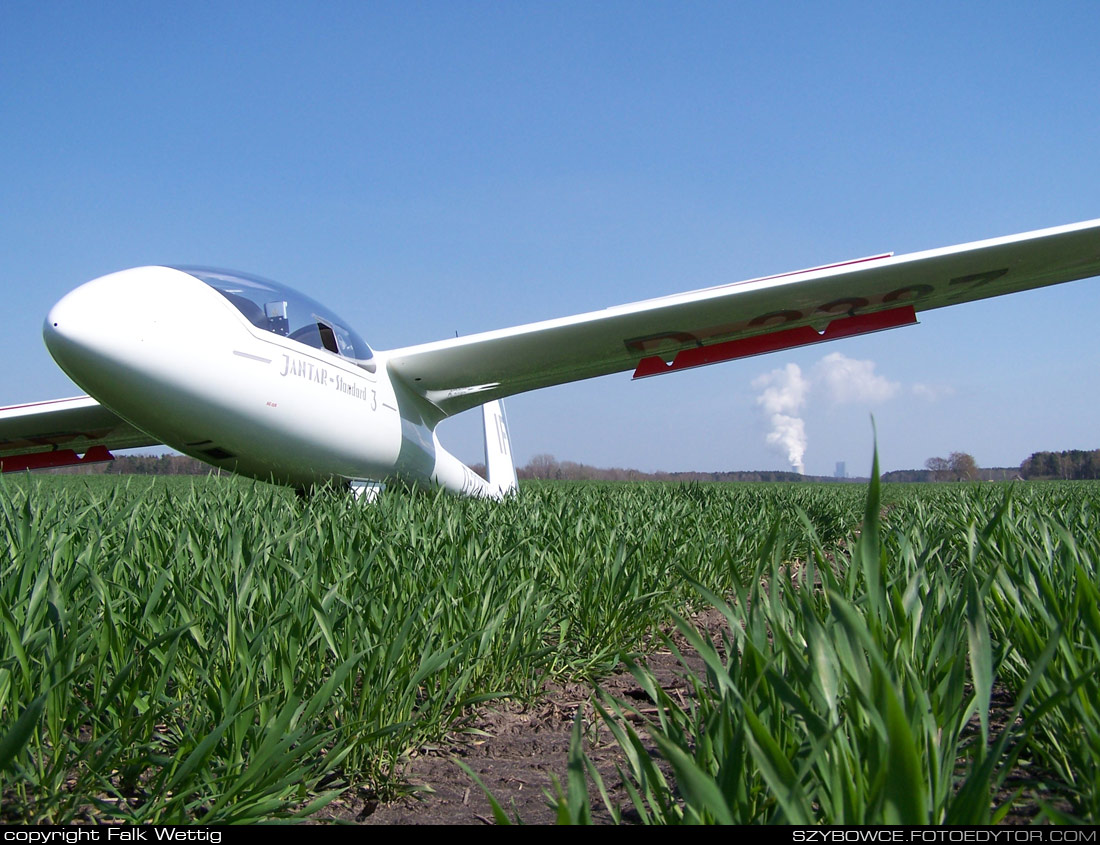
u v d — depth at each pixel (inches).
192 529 139.0
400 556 136.1
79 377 220.4
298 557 121.6
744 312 339.6
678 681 136.0
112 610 92.2
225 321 238.1
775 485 864.3
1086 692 71.9
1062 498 284.7
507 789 87.8
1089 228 296.5
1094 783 58.7
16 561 103.8
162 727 94.8
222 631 88.5
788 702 55.3
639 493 383.2
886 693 41.8
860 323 371.9
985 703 53.1
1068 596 94.5
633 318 329.4
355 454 300.4
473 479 454.0
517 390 406.0
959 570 130.6
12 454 417.4
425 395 370.3
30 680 76.8
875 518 64.2
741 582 73.5
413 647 105.6
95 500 172.2
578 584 153.0
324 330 281.4
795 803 44.1
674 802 64.0
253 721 81.6
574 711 119.3
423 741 99.4
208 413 237.0
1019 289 363.9
